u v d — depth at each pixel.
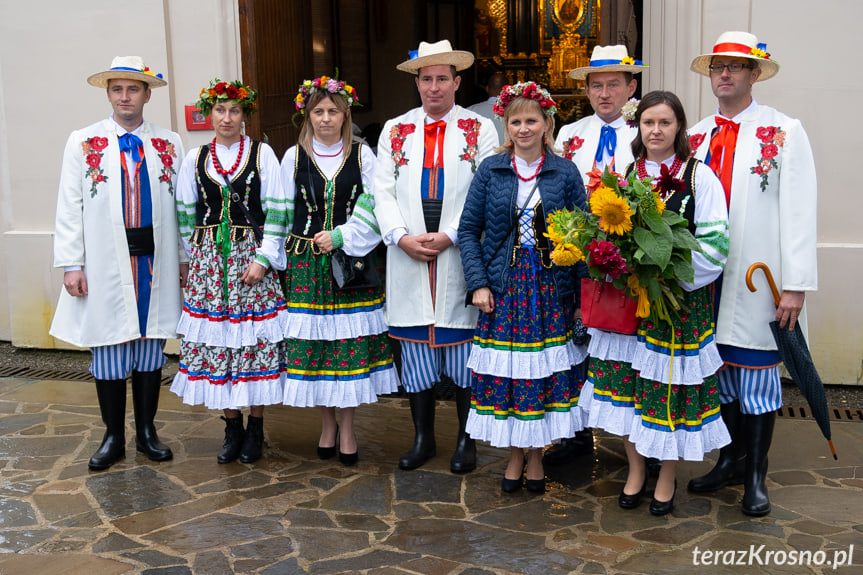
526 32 10.68
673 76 4.98
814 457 4.12
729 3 4.84
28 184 5.97
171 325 4.23
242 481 3.99
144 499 3.81
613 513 3.59
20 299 6.08
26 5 5.76
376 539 3.40
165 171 4.18
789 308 3.45
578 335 3.69
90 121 5.80
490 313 3.66
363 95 8.75
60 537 3.47
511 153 3.69
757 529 3.42
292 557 3.27
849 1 4.71
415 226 3.96
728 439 3.47
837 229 4.92
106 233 4.06
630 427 3.50
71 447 4.42
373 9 8.72
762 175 3.50
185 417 4.86
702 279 3.32
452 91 3.96
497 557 3.24
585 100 10.48
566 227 3.33
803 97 4.84
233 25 5.48
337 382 4.03
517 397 3.61
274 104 5.80
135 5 5.57
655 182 3.42
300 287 4.00
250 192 4.06
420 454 4.12
